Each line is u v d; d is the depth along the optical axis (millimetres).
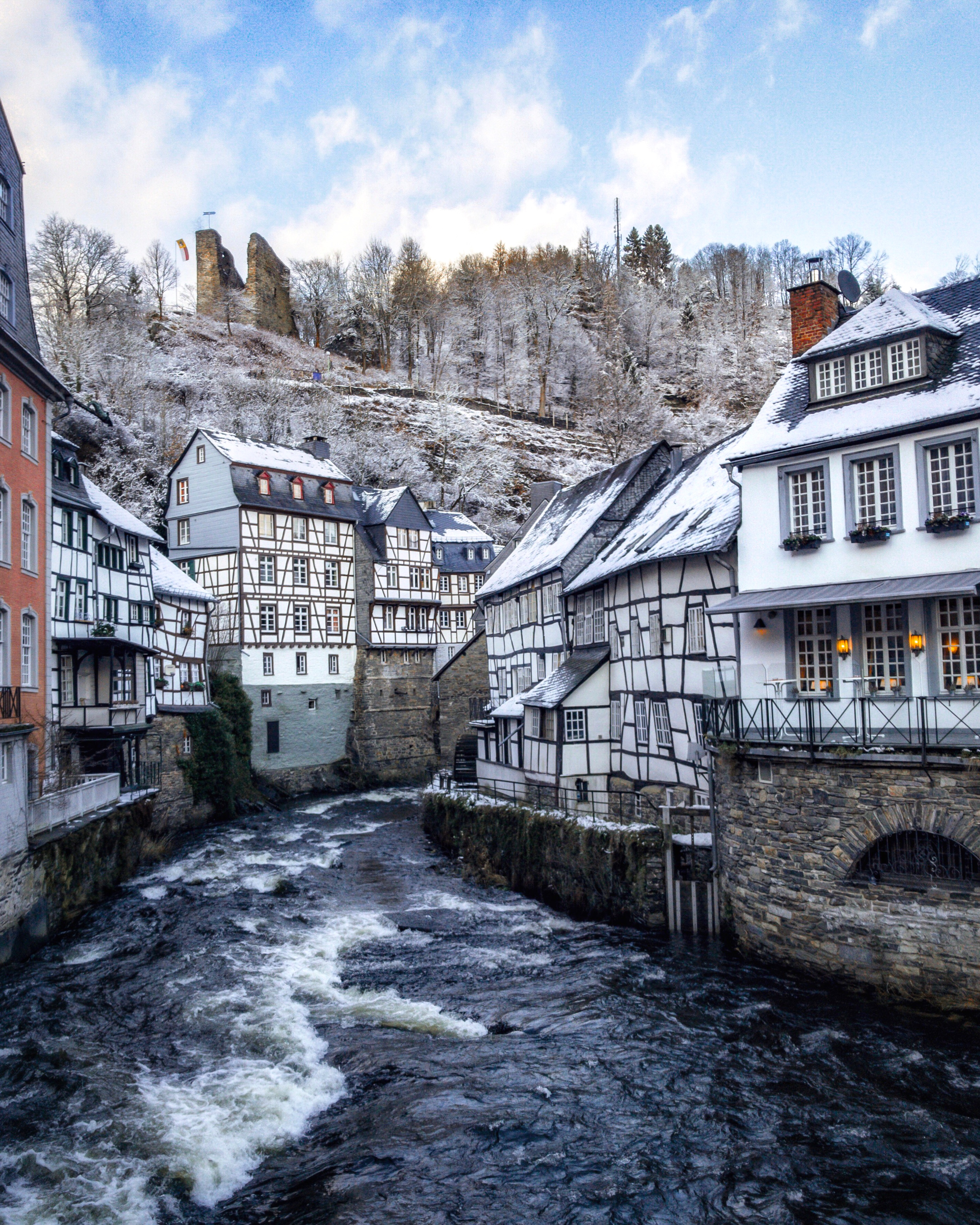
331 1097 9820
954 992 10711
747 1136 8648
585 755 21719
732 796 13453
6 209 18047
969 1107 8930
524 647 28750
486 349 84750
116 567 24750
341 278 89812
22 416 17516
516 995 12867
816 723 12047
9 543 16562
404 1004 12594
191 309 83062
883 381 13773
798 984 12172
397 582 39656
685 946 14297
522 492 60781
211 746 28891
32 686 17781
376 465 55250
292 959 14461
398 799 34219
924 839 11125
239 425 51625
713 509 18500
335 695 37281
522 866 18984
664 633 19078
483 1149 8500
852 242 82125
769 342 84438
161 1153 8516
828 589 13617
